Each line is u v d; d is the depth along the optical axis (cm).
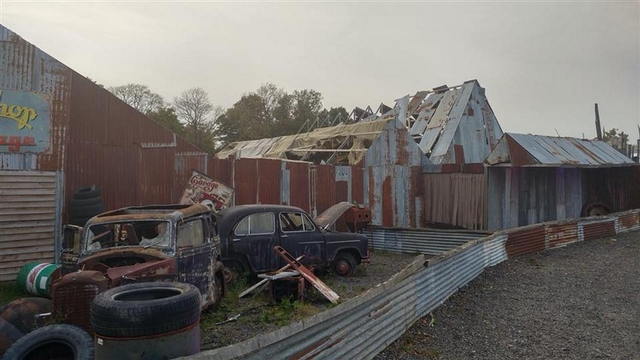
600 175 2206
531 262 1310
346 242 1091
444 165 1903
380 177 1822
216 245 770
